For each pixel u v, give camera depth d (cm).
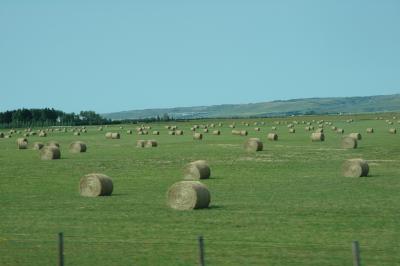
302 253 5962
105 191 10406
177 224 7638
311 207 8731
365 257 5753
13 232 7294
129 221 7912
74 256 6034
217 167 14825
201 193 8744
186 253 6097
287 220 7762
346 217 7888
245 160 16288
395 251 5969
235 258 5828
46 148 17788
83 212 8706
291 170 13838
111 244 6556
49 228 7525
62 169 15088
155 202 9538
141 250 6259
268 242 6494
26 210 8969
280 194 10150
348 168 12438
